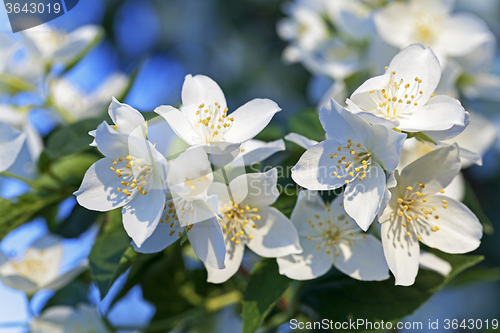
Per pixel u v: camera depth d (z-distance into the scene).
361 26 0.49
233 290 0.46
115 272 0.40
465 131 0.47
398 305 0.41
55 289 0.45
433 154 0.39
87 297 0.46
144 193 0.38
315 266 0.40
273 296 0.40
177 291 0.46
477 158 0.40
